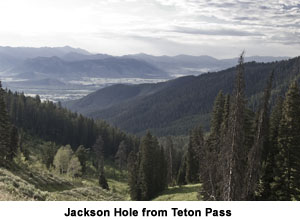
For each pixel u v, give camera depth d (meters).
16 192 24.11
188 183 71.44
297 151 33.00
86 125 169.12
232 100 17.47
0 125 61.38
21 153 83.69
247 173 17.41
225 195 17.28
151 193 62.97
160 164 67.81
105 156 160.12
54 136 165.62
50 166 95.94
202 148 20.03
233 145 17.19
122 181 115.38
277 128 35.56
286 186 33.50
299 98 33.38
